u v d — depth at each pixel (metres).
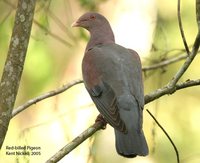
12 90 8.12
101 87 9.89
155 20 13.24
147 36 14.34
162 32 11.73
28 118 14.96
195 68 15.84
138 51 14.28
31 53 14.45
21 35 8.17
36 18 12.83
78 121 13.63
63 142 14.50
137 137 8.98
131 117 9.32
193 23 15.45
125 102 9.48
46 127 14.52
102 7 14.48
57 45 15.04
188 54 9.38
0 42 12.90
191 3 15.50
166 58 12.42
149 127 14.95
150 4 14.52
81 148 12.25
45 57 14.62
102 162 15.26
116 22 14.47
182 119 15.58
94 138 10.04
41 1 11.78
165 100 15.32
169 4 15.38
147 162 15.12
